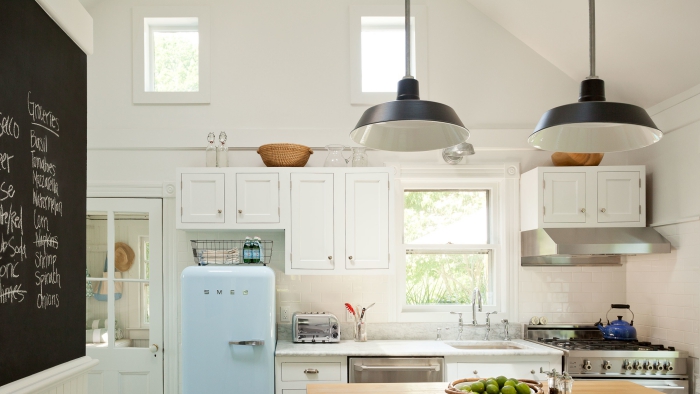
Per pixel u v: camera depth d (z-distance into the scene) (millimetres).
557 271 4918
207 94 4867
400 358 4191
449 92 4988
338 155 4602
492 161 4969
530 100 5008
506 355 4184
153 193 4773
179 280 4734
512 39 5035
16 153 1917
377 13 4973
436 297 5039
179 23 4996
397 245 4973
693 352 4070
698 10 3426
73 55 2422
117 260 4742
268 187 4484
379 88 5070
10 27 1878
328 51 4957
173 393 4660
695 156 4051
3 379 1817
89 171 4777
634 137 2418
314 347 4348
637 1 3666
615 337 4562
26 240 1981
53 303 2189
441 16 5027
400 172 4922
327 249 4484
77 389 2371
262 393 4098
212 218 4445
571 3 4051
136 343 4703
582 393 3006
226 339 4121
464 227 5086
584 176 4543
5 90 1845
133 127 4828
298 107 4910
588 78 2283
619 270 4934
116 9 4883
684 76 4039
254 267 4188
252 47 4930
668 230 4402
